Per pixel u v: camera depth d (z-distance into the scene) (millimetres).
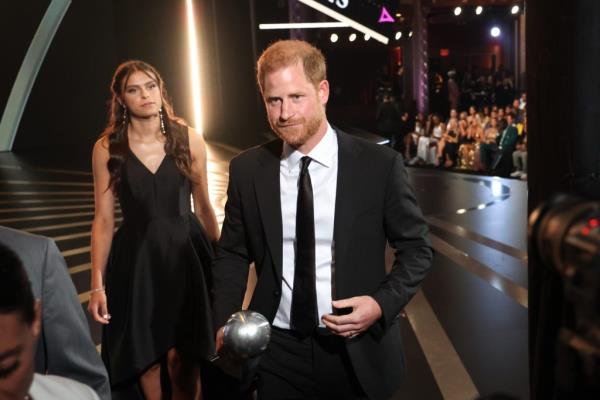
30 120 17844
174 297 2553
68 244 6738
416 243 1900
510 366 3471
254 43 18625
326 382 1933
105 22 18516
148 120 2562
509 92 21844
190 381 2639
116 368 2557
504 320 4188
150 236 2562
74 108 18562
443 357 3629
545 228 634
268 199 1951
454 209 8758
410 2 21953
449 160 15422
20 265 813
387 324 1811
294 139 1846
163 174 2570
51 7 17000
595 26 1729
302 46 1843
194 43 18141
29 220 8102
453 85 21688
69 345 1429
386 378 1914
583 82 1751
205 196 2721
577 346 599
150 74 2547
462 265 5582
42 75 17906
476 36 26922
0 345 781
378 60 24562
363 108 23094
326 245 1902
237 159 2047
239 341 1507
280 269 1931
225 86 18516
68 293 1438
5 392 807
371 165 1903
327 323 1771
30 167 13648
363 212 1894
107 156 2559
